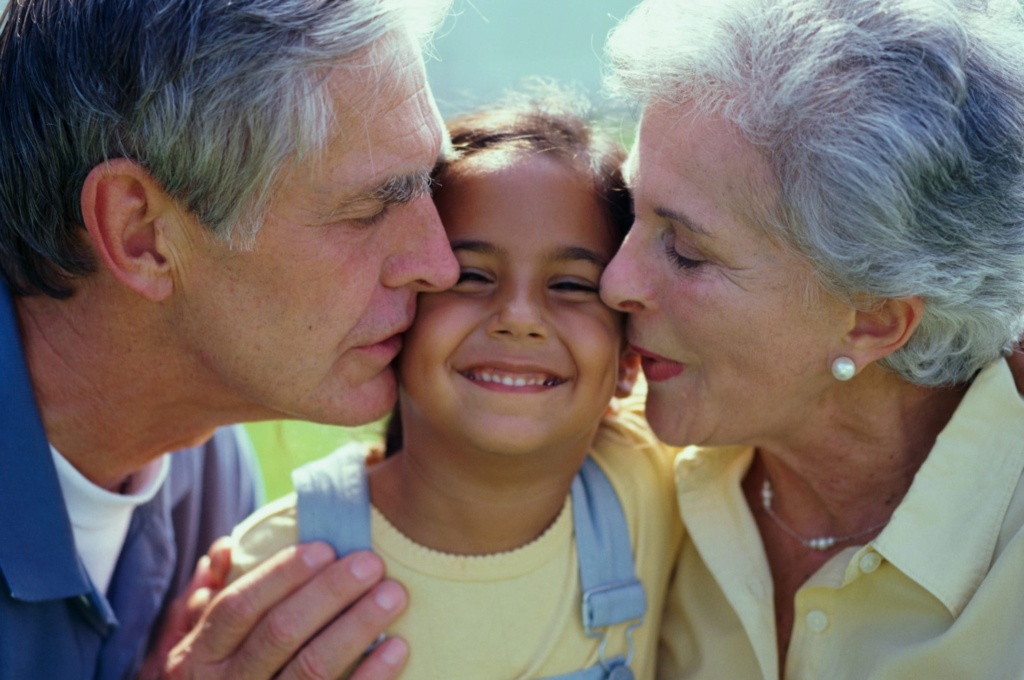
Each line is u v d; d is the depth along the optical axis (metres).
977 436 1.83
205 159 1.71
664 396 1.98
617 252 1.97
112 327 1.91
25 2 1.82
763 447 2.02
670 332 1.90
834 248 1.69
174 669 2.01
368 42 1.72
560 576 2.10
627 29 1.87
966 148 1.65
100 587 2.24
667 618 2.21
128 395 1.99
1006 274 1.76
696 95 1.74
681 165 1.77
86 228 1.81
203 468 2.49
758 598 2.00
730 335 1.82
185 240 1.81
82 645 2.12
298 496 2.10
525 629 2.06
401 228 1.88
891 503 2.00
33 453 1.92
